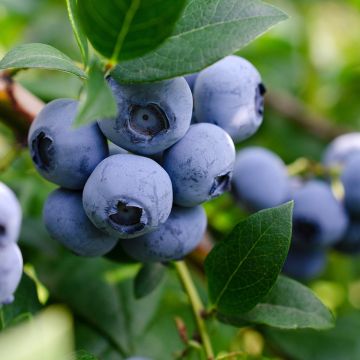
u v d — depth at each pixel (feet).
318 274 1.39
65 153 1.02
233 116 1.08
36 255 1.26
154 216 1.01
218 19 1.00
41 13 1.65
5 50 1.59
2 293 1.01
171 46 1.00
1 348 1.12
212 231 1.36
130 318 1.25
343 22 1.91
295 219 1.32
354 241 1.36
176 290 1.28
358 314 1.38
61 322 1.22
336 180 1.35
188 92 1.02
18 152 1.18
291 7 1.79
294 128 1.65
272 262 1.07
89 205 1.02
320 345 1.33
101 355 1.22
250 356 1.23
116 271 1.27
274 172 1.33
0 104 1.16
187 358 1.15
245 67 1.09
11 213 1.00
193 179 1.03
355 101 1.78
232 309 1.10
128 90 1.01
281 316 1.10
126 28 0.98
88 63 1.01
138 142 1.02
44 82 1.37
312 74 1.76
